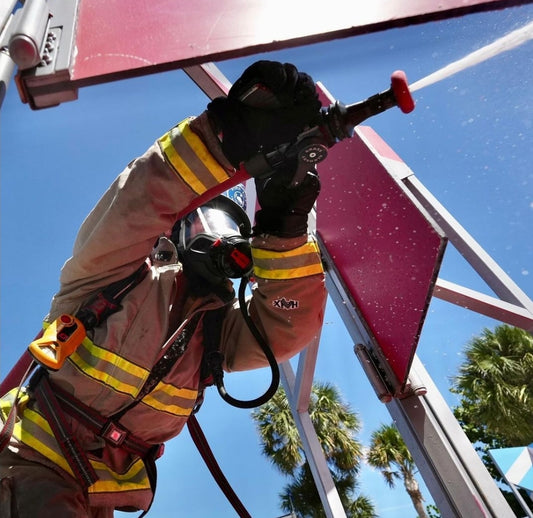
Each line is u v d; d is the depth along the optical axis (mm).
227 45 629
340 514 2168
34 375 1243
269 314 1385
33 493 1020
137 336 1187
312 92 866
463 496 1290
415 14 616
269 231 1235
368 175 1357
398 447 11227
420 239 1179
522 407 6320
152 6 688
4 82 615
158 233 1080
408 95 826
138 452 1224
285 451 10930
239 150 923
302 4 652
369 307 1503
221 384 1271
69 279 1200
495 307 1658
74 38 666
